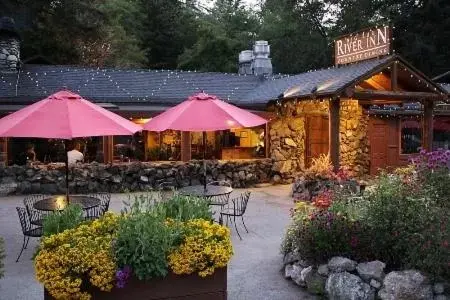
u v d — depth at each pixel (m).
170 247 4.69
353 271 5.68
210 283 4.85
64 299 4.32
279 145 15.87
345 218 6.18
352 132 16.08
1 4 22.94
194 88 17.59
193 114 9.01
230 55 32.66
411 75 12.95
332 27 36.06
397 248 5.70
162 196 8.76
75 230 4.81
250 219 10.27
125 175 13.87
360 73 12.36
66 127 7.07
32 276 6.50
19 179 13.17
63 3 24.00
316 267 6.02
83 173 13.46
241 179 15.05
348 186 10.43
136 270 4.48
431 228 5.53
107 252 4.45
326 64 35.28
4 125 7.38
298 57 36.19
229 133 18.06
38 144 16.58
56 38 24.98
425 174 6.88
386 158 17.00
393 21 31.09
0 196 12.88
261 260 7.27
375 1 33.22
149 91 16.75
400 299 5.22
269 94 16.25
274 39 37.41
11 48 16.47
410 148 18.59
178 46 36.59
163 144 17.80
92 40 26.73
